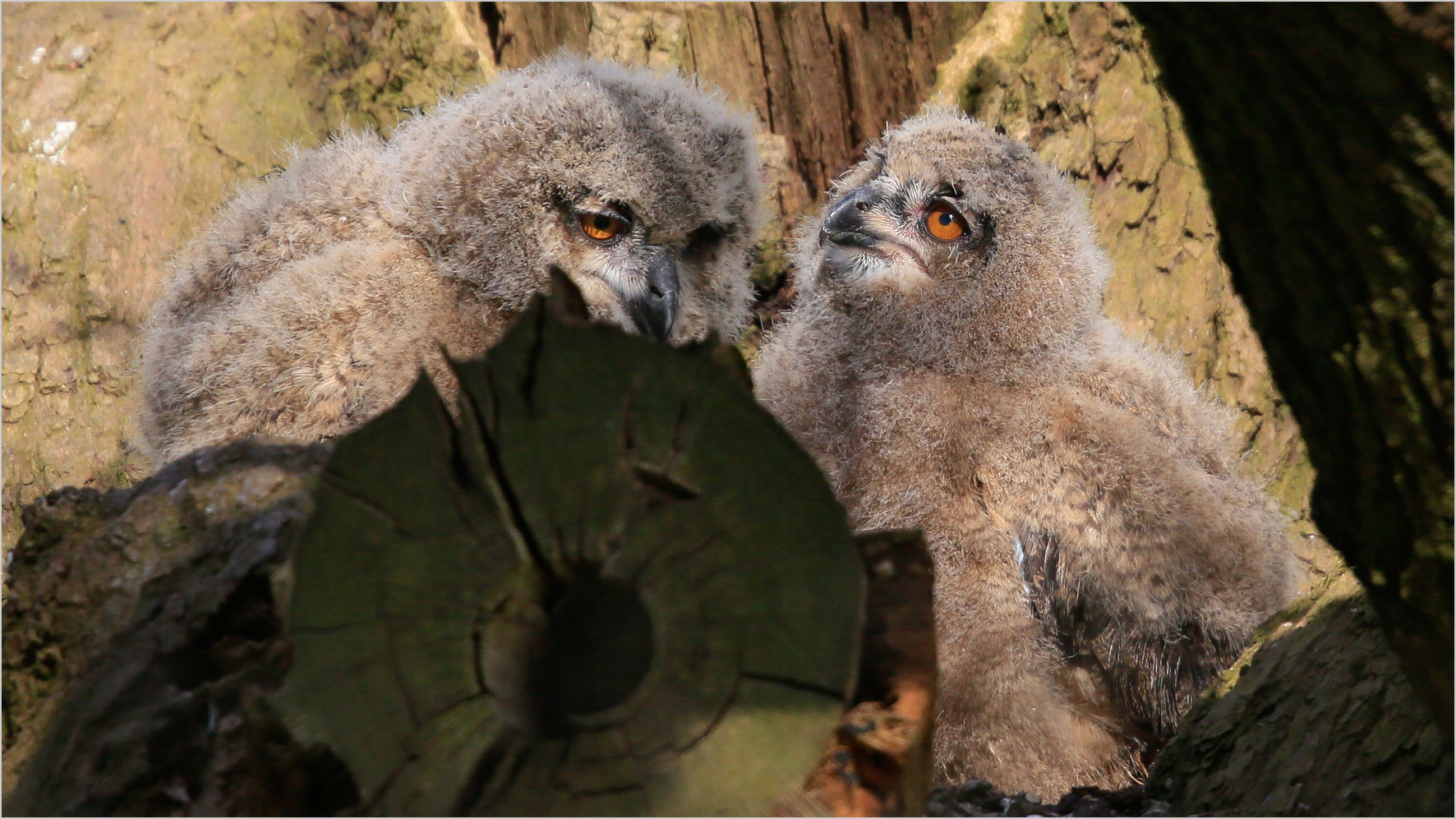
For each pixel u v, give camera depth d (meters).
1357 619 4.17
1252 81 2.62
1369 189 2.59
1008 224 6.69
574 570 2.50
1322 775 3.80
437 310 6.57
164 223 8.78
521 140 6.82
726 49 9.63
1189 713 4.99
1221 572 6.12
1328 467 3.07
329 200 7.08
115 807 2.78
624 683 2.49
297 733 2.46
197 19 9.18
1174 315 8.53
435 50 9.12
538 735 2.47
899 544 2.77
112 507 3.44
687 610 2.46
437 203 6.70
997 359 6.67
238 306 6.48
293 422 6.14
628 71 8.02
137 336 8.57
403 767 2.45
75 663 3.12
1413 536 2.89
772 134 9.63
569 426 2.48
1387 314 2.70
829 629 2.44
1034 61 8.98
